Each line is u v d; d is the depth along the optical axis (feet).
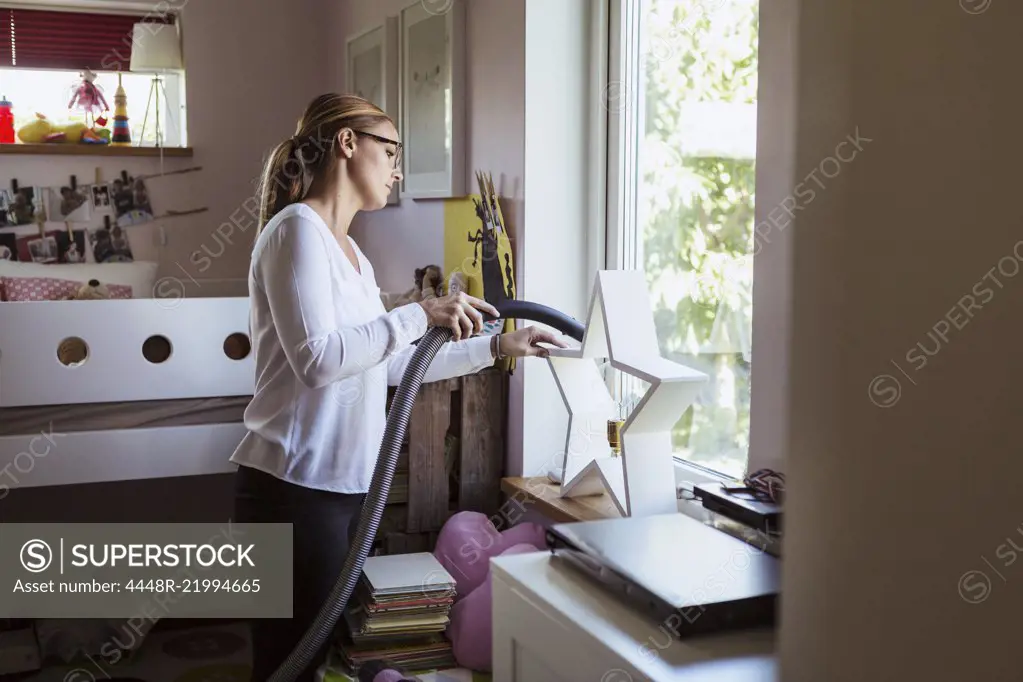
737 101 6.33
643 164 7.43
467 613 6.88
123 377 8.22
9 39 12.38
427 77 9.40
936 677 2.16
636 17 7.45
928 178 2.09
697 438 6.85
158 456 8.33
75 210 12.30
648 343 6.06
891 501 2.21
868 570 2.26
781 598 2.49
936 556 2.14
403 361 7.02
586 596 3.84
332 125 6.36
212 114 12.65
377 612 6.86
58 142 12.16
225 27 12.62
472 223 8.76
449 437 8.33
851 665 2.31
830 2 2.25
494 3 8.18
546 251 7.82
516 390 8.04
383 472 6.11
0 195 12.05
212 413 8.53
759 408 5.58
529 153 7.72
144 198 12.49
